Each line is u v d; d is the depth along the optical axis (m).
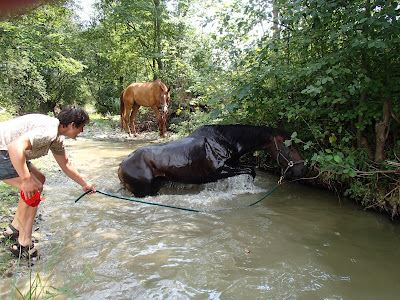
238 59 4.93
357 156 4.15
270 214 3.91
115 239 3.16
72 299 2.18
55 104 24.05
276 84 5.00
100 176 5.56
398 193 3.78
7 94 15.34
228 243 3.11
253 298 2.27
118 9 14.26
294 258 2.85
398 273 2.64
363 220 3.77
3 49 13.63
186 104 10.34
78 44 19.22
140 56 16.36
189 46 8.23
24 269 2.60
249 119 5.80
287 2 4.14
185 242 3.12
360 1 3.65
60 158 2.88
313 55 4.60
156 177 4.54
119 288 2.37
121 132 12.48
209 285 2.41
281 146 4.63
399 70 3.87
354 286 2.45
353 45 3.33
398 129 4.23
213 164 4.54
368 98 4.20
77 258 2.78
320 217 3.84
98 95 25.98
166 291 2.33
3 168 2.51
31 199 2.55
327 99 4.05
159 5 14.72
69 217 3.70
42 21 13.77
